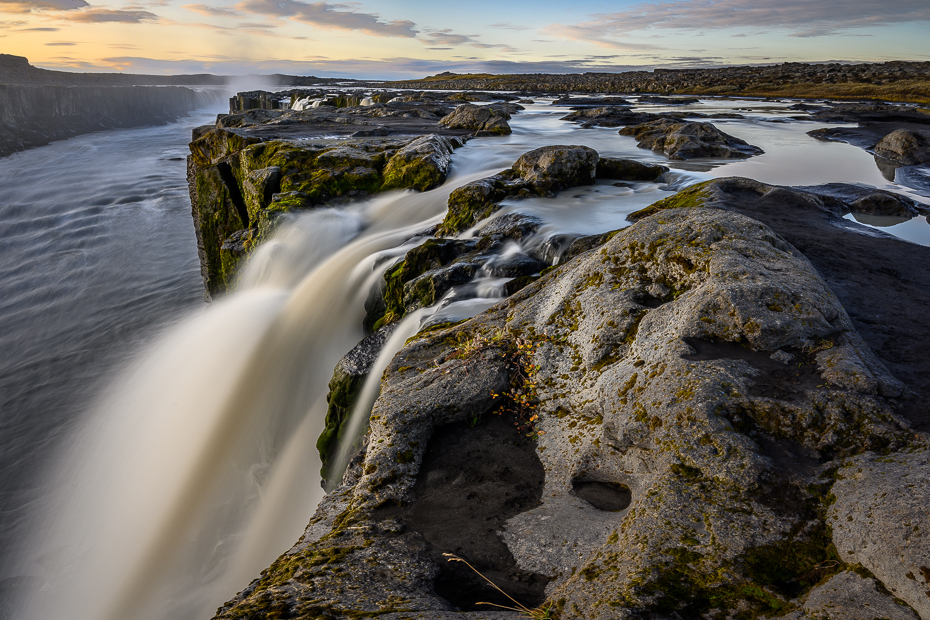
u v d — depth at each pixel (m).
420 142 18.94
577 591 2.78
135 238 32.03
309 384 12.39
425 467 4.38
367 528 3.75
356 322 12.71
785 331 3.90
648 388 3.87
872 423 3.28
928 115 33.28
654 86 82.00
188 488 11.20
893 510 2.62
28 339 21.80
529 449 4.49
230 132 24.23
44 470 14.42
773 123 32.62
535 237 10.68
